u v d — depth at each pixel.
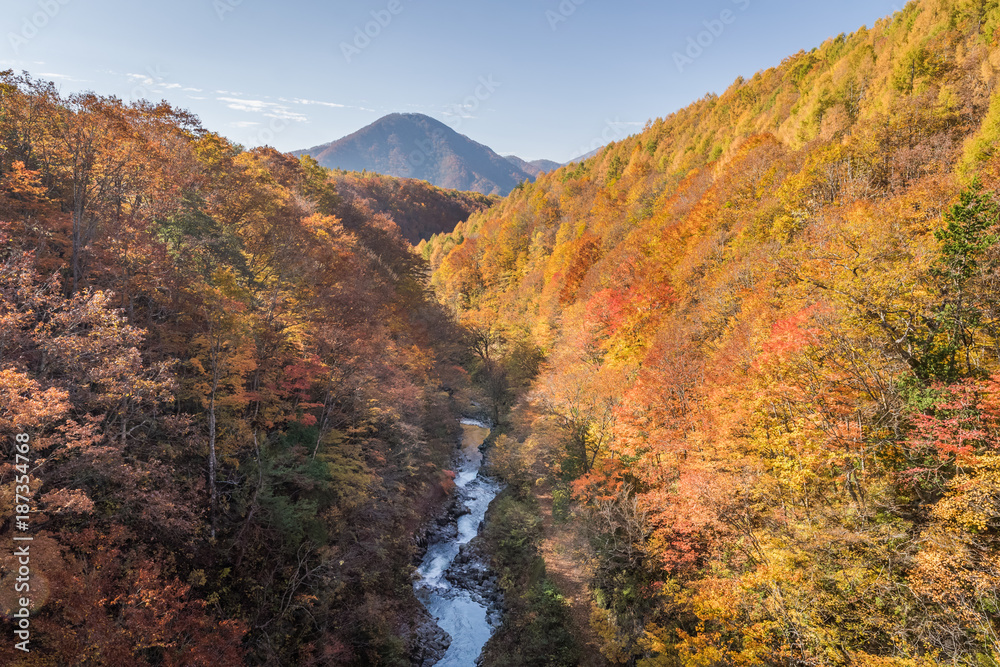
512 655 27.39
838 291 24.23
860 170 41.72
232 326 26.06
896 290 22.30
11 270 16.14
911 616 14.79
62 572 14.88
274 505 26.62
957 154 37.59
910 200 28.27
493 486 48.81
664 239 62.09
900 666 13.47
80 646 14.79
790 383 23.17
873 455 18.64
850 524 17.78
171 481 22.66
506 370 67.62
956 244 20.09
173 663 17.50
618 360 46.38
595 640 26.31
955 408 16.58
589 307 53.00
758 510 21.73
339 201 80.81
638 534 27.12
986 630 12.70
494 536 38.84
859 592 15.79
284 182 68.19
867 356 21.62
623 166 151.00
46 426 16.50
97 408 20.59
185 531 22.02
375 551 31.64
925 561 14.12
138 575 17.72
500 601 32.66
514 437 51.66
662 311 47.34
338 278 45.03
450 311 92.31
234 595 23.39
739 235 47.66
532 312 83.94
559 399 42.38
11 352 16.69
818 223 34.25
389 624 28.22
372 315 45.19
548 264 97.75
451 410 59.31
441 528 40.56
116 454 17.61
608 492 31.83
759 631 17.30
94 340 16.48
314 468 29.95
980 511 14.11
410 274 76.31
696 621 22.48
